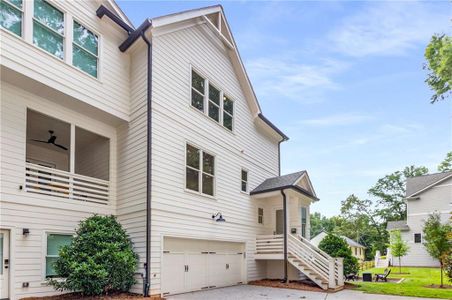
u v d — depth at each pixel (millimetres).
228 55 15352
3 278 8211
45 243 9133
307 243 14805
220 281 13023
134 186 10562
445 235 14750
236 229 14180
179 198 11195
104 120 11062
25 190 8867
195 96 12781
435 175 32875
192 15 12469
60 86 9227
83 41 10172
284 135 19125
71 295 9094
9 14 8320
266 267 15969
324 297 10766
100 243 8914
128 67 11500
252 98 16453
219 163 13672
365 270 26156
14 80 8617
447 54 9398
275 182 16156
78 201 10133
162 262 10156
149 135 10281
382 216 49281
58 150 13188
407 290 12656
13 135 8758
